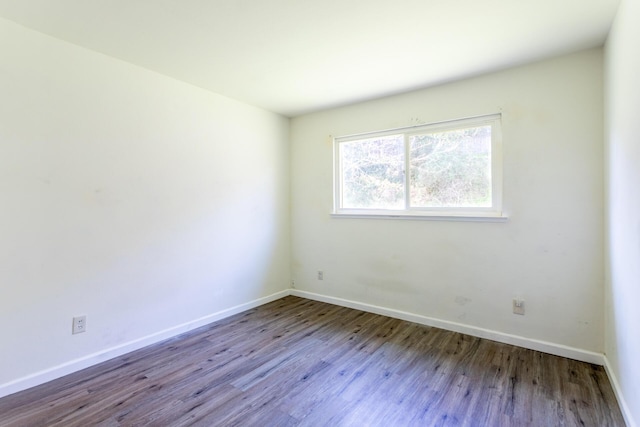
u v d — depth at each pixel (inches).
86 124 89.7
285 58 95.7
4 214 76.1
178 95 112.0
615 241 77.0
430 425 67.0
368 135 136.2
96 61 91.4
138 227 101.7
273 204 151.2
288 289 161.5
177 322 112.9
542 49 90.4
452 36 83.4
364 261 137.1
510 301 104.2
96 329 92.3
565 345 95.6
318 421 68.2
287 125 158.2
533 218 99.5
